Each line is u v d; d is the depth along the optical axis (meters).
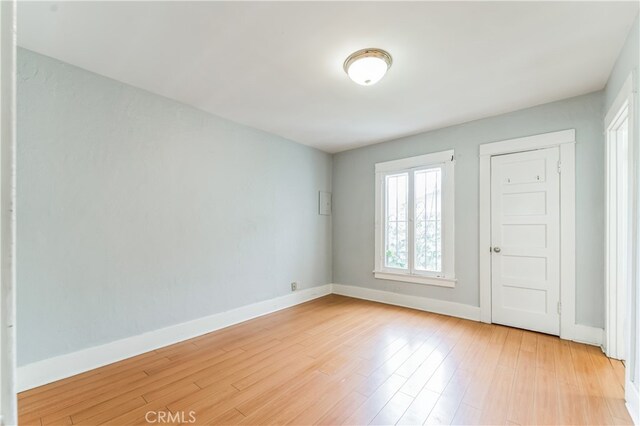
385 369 2.24
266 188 3.76
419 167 3.88
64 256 2.16
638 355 1.64
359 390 1.96
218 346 2.68
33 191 2.04
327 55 2.13
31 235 2.02
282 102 2.91
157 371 2.22
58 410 1.76
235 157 3.39
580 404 1.80
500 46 2.02
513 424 1.64
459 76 2.41
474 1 1.62
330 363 2.33
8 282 0.34
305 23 1.80
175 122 2.84
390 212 4.20
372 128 3.66
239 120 3.38
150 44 2.00
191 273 2.93
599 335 2.63
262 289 3.65
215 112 3.14
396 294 4.05
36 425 1.63
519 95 2.76
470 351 2.54
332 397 1.89
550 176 2.91
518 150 3.09
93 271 2.30
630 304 1.74
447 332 2.98
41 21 1.76
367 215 4.40
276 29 1.86
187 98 2.81
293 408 1.78
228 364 2.33
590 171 2.70
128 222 2.50
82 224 2.25
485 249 3.28
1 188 0.33
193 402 1.84
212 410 1.76
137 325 2.53
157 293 2.67
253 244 3.56
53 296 2.10
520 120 3.09
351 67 2.15
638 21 1.70
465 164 3.46
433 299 3.69
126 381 2.08
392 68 2.29
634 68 1.77
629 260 1.75
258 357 2.45
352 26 1.83
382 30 1.86
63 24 1.79
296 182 4.20
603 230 2.61
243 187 3.47
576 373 2.16
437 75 2.40
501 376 2.13
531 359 2.38
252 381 2.08
